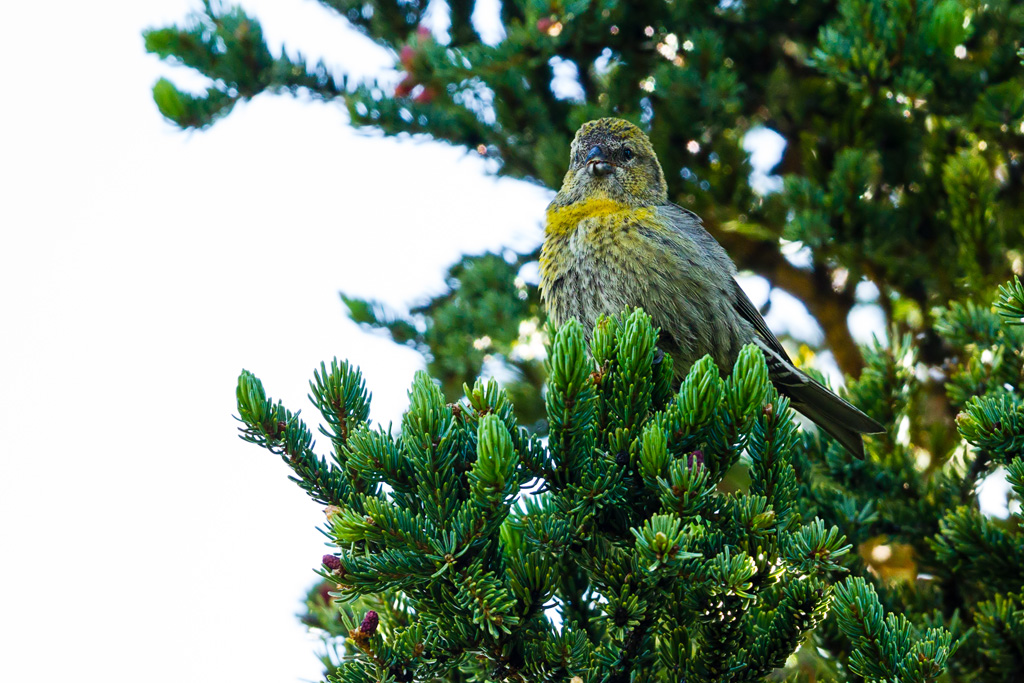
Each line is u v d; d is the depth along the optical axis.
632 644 4.82
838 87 9.22
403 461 5.03
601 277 7.89
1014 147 8.37
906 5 7.54
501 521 4.75
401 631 5.35
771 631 5.03
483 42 9.20
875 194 8.93
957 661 6.17
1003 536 6.17
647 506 5.13
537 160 9.21
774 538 4.83
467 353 9.12
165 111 9.31
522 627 4.83
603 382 5.29
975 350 6.68
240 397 4.97
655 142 9.19
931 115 8.20
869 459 7.14
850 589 4.88
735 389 4.86
